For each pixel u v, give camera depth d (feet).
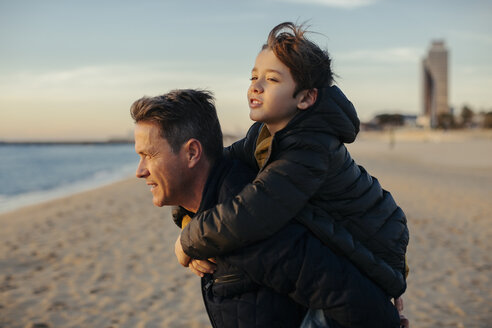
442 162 118.42
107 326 14.39
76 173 124.77
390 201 4.05
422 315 15.48
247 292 3.80
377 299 3.64
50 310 15.70
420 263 21.59
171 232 28.43
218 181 3.88
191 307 16.01
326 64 3.67
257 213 3.47
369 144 273.33
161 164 3.76
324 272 3.50
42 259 22.56
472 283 18.76
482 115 513.04
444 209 36.76
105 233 28.73
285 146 3.66
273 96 3.60
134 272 20.15
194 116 3.77
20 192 73.00
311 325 3.72
